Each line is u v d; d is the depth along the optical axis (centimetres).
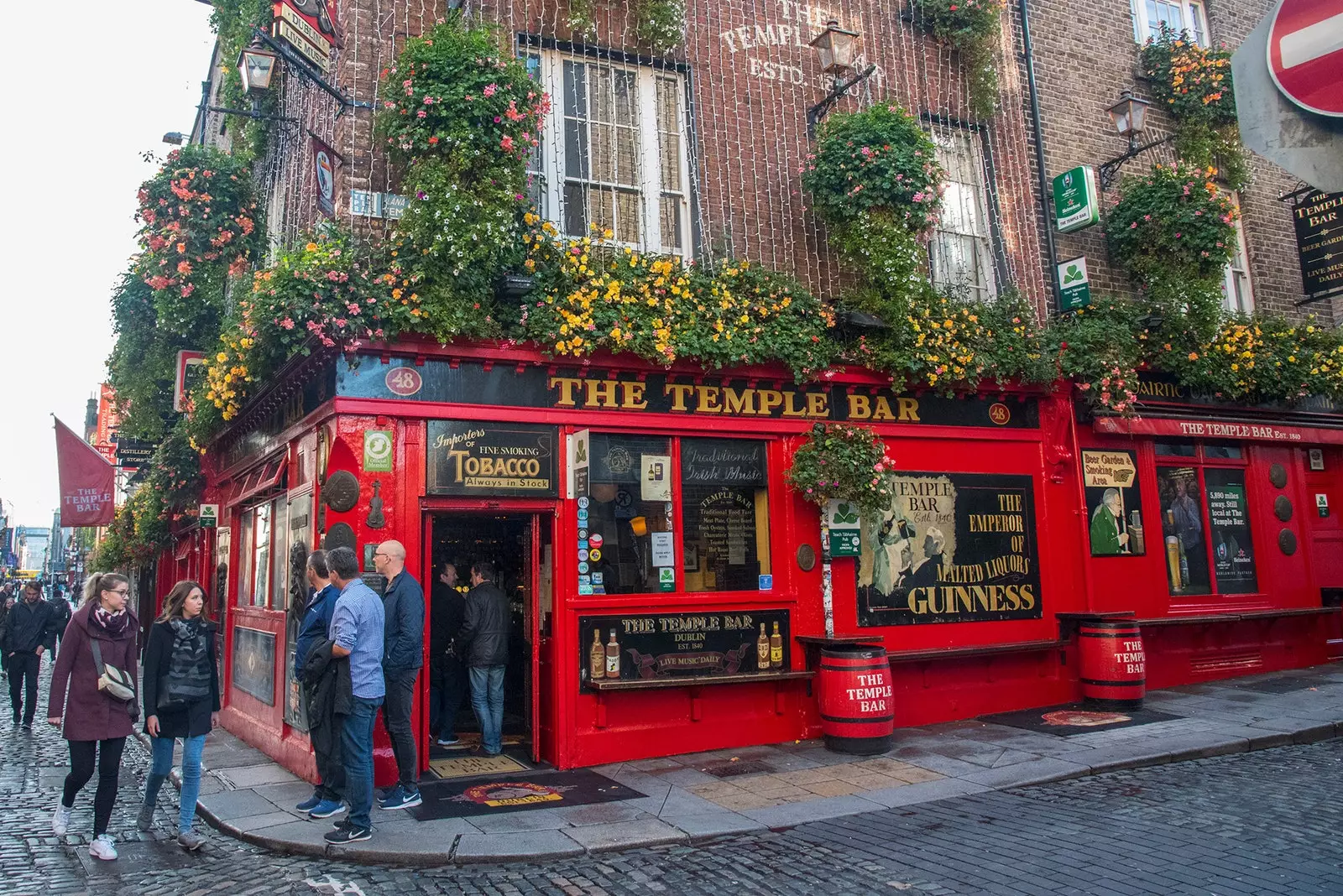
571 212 908
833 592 918
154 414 1254
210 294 968
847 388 953
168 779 784
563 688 788
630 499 848
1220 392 1179
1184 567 1152
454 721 932
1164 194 1135
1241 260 1322
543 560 841
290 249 917
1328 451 1319
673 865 538
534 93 800
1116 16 1284
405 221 754
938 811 636
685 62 971
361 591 599
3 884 516
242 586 1111
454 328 746
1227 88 1262
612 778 746
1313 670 1184
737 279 902
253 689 969
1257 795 643
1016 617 1014
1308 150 263
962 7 1108
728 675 849
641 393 855
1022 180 1148
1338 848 521
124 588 598
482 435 788
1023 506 1041
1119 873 494
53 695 571
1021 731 888
